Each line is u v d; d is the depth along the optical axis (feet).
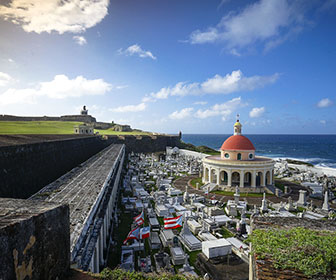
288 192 141.69
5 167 57.00
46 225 20.83
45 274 20.51
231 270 59.26
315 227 38.22
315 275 25.18
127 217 93.20
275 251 28.60
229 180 144.05
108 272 25.73
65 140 112.98
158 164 239.30
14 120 380.99
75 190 69.67
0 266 14.73
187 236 75.36
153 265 61.21
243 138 157.38
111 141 319.27
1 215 18.95
